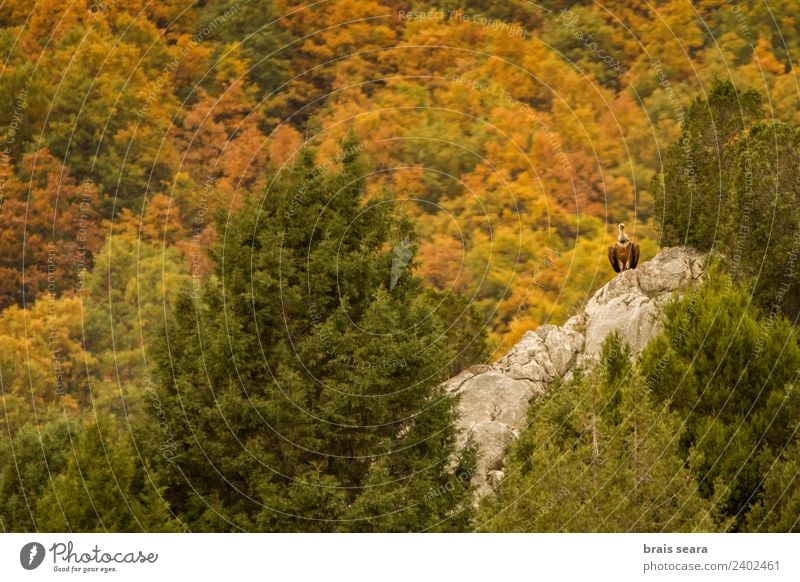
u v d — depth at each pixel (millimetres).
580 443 56594
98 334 108812
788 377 68125
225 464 65125
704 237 94062
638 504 51625
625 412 57719
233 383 66562
